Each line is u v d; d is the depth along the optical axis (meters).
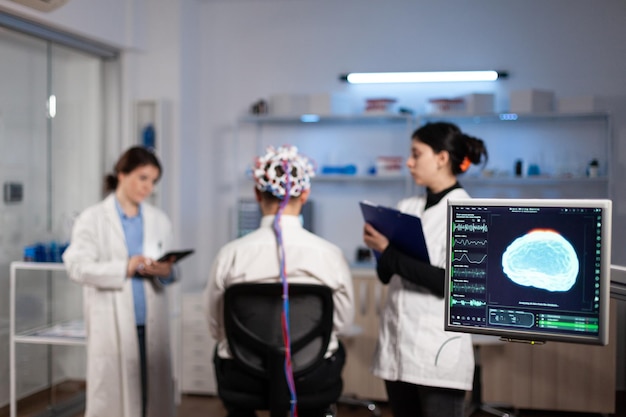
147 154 3.09
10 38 3.73
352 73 4.70
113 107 4.55
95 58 4.46
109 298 3.02
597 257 1.39
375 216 2.17
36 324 3.92
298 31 4.81
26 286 3.84
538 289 1.45
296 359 2.01
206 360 4.39
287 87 4.84
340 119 4.60
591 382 3.97
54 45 4.07
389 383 2.32
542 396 4.05
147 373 3.08
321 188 4.81
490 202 1.49
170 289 4.50
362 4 4.71
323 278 2.00
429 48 4.62
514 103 4.21
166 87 4.62
